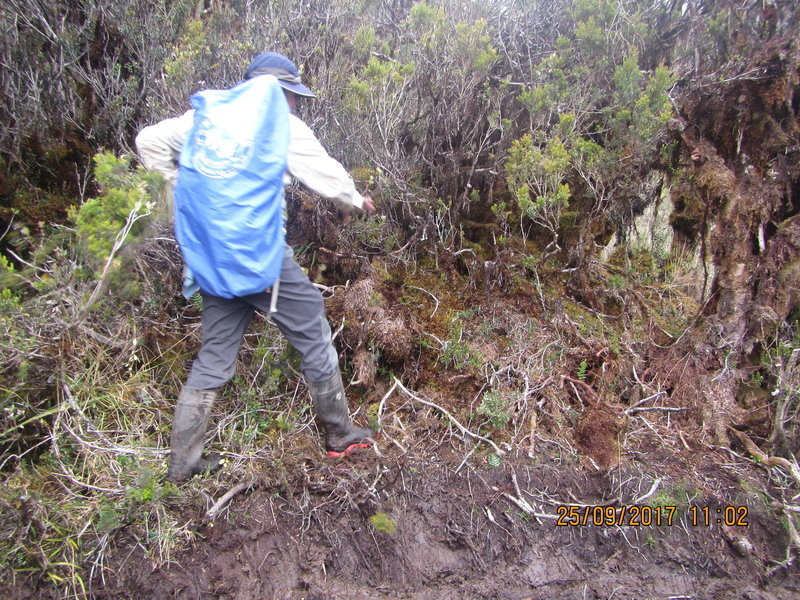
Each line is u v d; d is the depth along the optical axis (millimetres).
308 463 2734
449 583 2537
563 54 3408
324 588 2451
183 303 3117
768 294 3250
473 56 3262
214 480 2604
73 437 2588
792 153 3303
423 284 3443
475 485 2721
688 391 3205
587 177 3467
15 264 2992
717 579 2689
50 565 2262
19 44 3074
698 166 3471
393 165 3291
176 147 2311
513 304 3395
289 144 2254
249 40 3270
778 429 2996
